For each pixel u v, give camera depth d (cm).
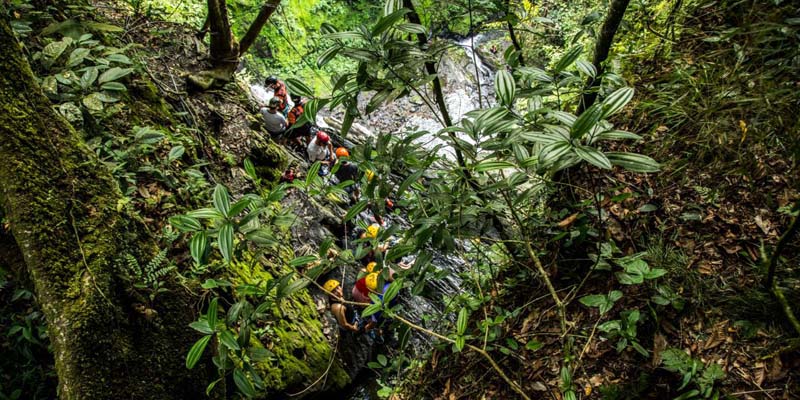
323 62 180
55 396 293
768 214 230
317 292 449
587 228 240
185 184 379
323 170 583
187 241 327
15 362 289
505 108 165
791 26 263
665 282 229
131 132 375
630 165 138
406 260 477
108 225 245
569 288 261
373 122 1014
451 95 1043
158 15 580
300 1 1095
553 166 152
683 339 212
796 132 234
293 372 354
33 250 221
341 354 415
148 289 255
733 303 210
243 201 175
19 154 222
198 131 470
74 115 309
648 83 308
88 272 230
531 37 570
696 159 261
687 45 313
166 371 251
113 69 318
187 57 553
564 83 192
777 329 198
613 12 200
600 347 229
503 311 269
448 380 275
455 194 214
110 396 225
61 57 325
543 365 241
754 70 270
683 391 199
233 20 877
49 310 222
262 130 566
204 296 286
